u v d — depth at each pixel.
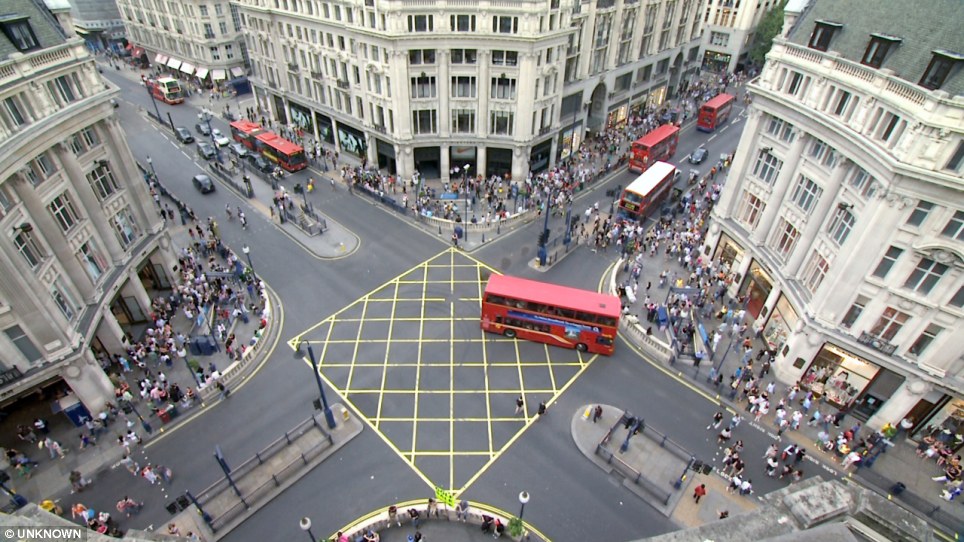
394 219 56.47
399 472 31.44
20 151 30.09
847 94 32.44
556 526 28.75
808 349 35.44
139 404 35.44
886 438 33.25
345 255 50.78
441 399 36.16
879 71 29.59
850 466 31.95
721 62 105.44
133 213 41.94
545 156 65.81
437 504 28.98
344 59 60.69
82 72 35.28
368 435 33.62
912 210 28.47
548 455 32.62
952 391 30.11
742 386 37.44
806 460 32.47
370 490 30.41
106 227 37.91
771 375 38.47
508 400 36.19
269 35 70.50
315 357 39.38
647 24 74.44
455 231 51.94
